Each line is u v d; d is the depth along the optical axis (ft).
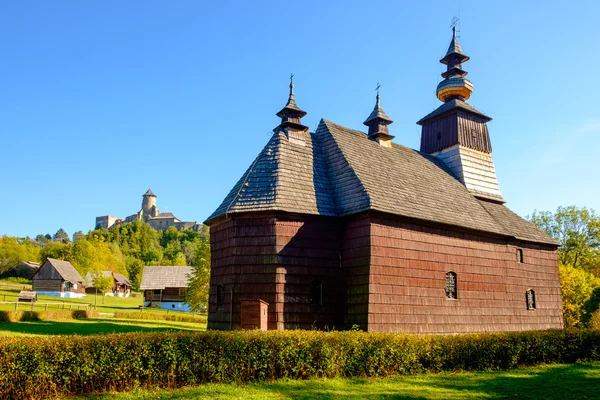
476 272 81.20
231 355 42.60
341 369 46.24
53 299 203.82
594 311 131.03
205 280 134.72
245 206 68.23
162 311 191.01
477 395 40.34
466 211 85.30
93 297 274.36
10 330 77.25
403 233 70.85
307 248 67.97
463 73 112.98
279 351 44.19
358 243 68.13
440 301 73.72
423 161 97.45
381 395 39.34
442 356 51.93
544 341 60.39
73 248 319.88
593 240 177.88
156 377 39.93
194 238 538.88
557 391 42.37
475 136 107.86
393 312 66.95
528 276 93.35
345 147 79.41
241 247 67.97
